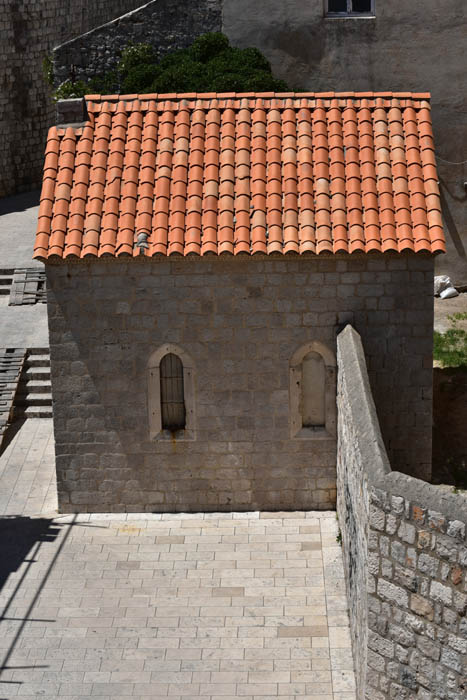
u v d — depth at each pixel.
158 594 15.45
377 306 16.67
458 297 27.05
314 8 25.22
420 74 25.56
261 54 25.42
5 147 34.38
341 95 18.25
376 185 16.97
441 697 11.27
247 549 16.47
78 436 17.31
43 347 22.91
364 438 12.87
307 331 16.78
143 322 16.77
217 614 14.98
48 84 35.38
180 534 16.92
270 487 17.42
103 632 14.68
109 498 17.59
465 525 10.57
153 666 14.00
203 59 25.66
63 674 13.88
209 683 13.66
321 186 16.94
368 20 25.20
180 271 16.52
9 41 33.66
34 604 15.30
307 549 16.41
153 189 17.12
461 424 20.52
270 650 14.23
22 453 20.22
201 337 16.80
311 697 13.36
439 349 23.78
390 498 11.44
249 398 17.05
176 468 17.39
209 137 17.73
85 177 17.27
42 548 16.66
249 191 16.98
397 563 11.48
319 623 14.72
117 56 27.33
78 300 16.69
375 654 11.99
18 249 28.20
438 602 11.08
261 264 16.47
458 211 26.62
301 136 17.67
